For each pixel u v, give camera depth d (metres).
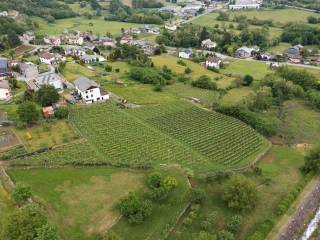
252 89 186.62
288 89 174.12
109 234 74.38
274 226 86.19
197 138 125.50
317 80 190.00
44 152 108.75
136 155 110.94
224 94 177.62
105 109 144.62
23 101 143.00
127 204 82.50
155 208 87.12
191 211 87.44
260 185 102.56
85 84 151.50
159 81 186.00
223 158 113.88
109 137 121.50
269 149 123.38
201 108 153.50
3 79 165.12
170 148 117.19
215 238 76.50
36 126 125.56
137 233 79.50
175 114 144.88
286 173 109.06
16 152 107.25
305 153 121.50
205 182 99.88
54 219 81.06
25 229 69.50
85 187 92.69
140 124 133.50
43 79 160.75
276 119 146.00
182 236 81.25
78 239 76.19
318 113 157.88
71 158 105.62
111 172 99.88
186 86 188.38
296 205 93.88
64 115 132.50
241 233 83.88
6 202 84.69
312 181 104.44
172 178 93.25
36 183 93.38
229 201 90.06
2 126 124.06
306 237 88.06
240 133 130.38
